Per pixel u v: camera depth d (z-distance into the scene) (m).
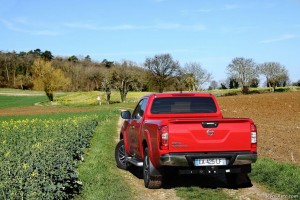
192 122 8.66
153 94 10.59
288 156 12.88
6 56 167.88
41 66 100.94
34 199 6.92
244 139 8.78
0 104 84.94
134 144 11.16
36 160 9.78
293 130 20.86
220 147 8.70
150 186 9.40
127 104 70.62
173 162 8.55
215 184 9.91
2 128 25.19
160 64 107.56
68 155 11.74
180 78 108.44
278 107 41.97
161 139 8.65
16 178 8.03
